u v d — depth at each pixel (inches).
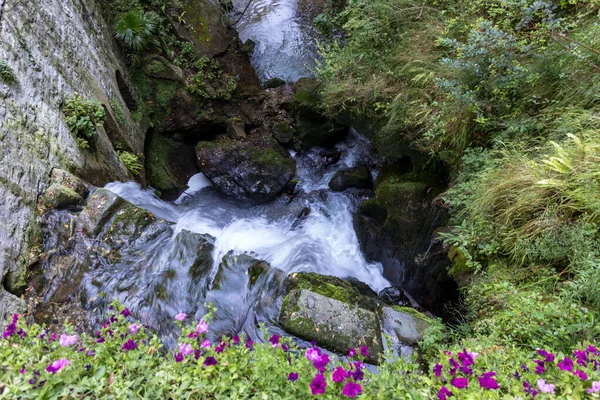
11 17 150.6
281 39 349.1
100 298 139.4
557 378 70.3
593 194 102.5
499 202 124.2
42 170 148.9
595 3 130.9
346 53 214.4
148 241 156.1
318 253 196.9
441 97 165.5
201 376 73.9
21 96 146.4
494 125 140.3
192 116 270.1
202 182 270.1
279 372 73.1
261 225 225.1
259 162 256.7
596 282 91.3
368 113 202.1
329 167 264.7
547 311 93.8
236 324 143.9
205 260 160.6
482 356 81.9
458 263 139.3
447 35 172.4
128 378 75.1
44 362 76.3
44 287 135.1
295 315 133.2
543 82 132.4
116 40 257.1
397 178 193.8
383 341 129.8
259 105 289.3
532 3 141.3
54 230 145.0
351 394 65.1
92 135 185.8
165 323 139.6
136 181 225.6
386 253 195.3
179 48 280.2
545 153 124.2
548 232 109.7
